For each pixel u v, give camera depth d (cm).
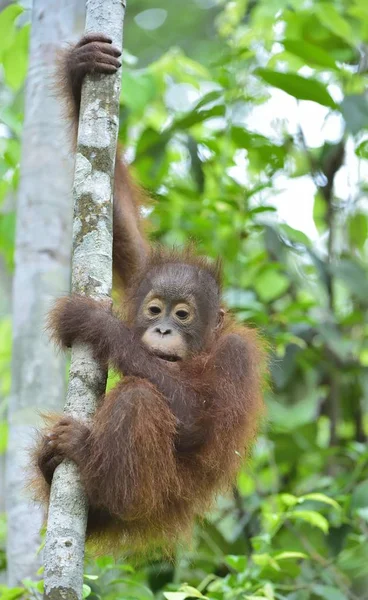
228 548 1147
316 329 1240
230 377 823
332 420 1330
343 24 1257
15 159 1302
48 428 768
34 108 1133
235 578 934
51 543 675
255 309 1219
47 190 1114
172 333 856
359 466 1112
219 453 805
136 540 824
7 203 1567
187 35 2134
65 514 698
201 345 878
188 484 809
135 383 761
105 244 749
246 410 826
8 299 1861
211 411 809
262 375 899
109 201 752
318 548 1154
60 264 1106
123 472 737
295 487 1266
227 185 1292
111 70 778
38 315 1080
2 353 1405
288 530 1126
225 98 1295
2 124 1350
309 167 1391
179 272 900
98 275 749
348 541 1142
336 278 1293
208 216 1315
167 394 789
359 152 1316
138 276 922
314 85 1216
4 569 1139
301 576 1081
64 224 1118
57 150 1125
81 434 723
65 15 1140
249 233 1327
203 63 1806
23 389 1061
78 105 866
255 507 1151
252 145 1303
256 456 1275
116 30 800
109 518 796
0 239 1372
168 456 772
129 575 1054
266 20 1296
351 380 1343
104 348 761
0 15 1179
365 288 1265
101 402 745
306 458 1275
